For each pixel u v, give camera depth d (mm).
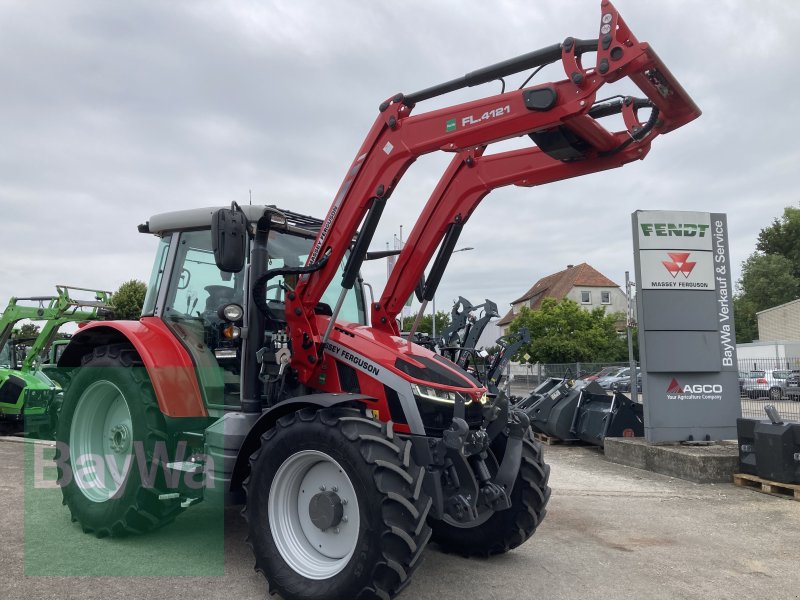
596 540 4980
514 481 3996
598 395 10078
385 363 3854
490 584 3920
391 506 3184
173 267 4871
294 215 4801
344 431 3344
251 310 4266
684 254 8531
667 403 8430
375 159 3947
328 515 3436
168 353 4449
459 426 3465
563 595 3766
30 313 10609
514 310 62438
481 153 4441
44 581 3711
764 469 6809
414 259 4637
